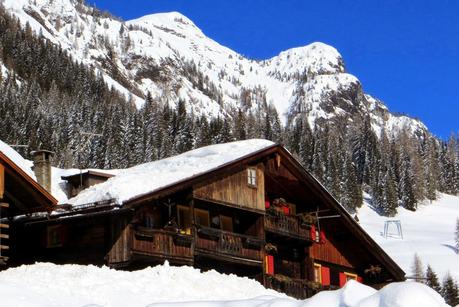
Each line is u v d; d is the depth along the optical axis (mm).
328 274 42062
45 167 36281
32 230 34406
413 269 90938
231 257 35750
